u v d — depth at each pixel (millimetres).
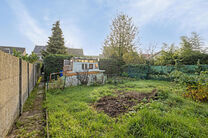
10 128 2342
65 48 16891
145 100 3795
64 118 2688
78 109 3211
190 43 10438
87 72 7613
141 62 12602
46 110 3193
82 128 2264
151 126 2125
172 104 3484
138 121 2279
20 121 2717
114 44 13844
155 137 1871
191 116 2660
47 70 9430
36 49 26828
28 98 4551
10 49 21625
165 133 1899
